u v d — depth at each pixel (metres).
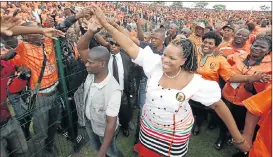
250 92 3.06
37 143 2.73
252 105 2.05
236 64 3.21
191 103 3.50
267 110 2.02
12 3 9.02
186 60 1.77
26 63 2.57
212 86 1.80
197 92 1.79
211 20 19.50
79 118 2.66
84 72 2.96
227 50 4.05
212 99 1.80
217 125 4.03
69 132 3.12
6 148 2.26
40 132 2.73
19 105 2.71
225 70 3.02
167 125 1.86
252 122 2.13
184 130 1.90
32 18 7.08
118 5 16.25
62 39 2.66
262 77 2.69
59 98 2.82
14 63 2.53
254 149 2.20
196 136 3.84
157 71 1.91
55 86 2.72
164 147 1.95
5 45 2.19
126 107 3.42
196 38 5.50
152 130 1.96
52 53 2.60
